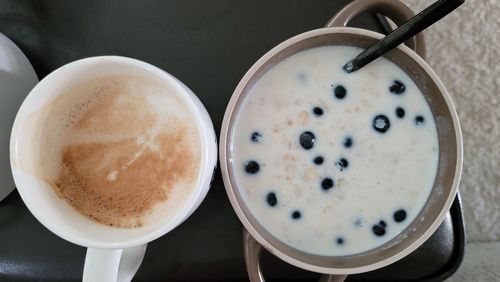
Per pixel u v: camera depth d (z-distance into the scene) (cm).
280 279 24
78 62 19
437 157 21
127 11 24
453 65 31
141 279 24
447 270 23
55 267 24
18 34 24
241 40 24
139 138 21
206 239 23
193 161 20
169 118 20
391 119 21
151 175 20
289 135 21
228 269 23
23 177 19
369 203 21
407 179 21
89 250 19
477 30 31
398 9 20
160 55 24
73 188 20
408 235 20
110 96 21
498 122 31
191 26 24
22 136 19
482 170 31
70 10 24
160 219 20
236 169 21
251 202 21
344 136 21
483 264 28
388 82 21
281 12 24
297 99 21
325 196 21
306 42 20
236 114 20
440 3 17
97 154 21
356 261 20
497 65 31
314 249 21
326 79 21
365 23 24
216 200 23
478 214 31
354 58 20
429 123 21
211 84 24
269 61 20
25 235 24
